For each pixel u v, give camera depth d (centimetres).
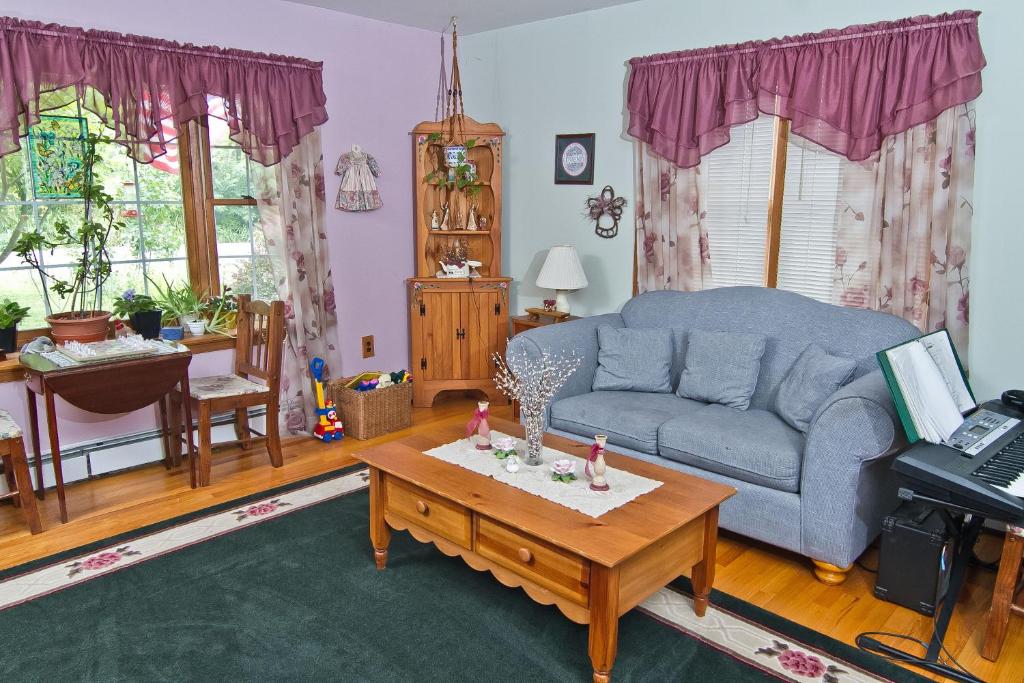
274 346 369
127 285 381
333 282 459
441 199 488
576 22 439
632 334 376
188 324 388
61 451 355
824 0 344
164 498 345
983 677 221
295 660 227
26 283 350
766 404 340
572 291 470
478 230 477
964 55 303
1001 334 316
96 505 336
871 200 340
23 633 239
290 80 403
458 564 287
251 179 416
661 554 224
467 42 502
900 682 219
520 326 469
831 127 345
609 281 451
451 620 248
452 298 475
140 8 356
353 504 340
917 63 316
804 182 363
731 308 367
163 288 394
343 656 229
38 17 326
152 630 242
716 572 283
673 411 336
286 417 430
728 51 369
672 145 396
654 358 369
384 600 260
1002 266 312
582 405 349
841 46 336
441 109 500
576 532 211
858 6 335
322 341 445
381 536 278
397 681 217
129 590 265
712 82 377
